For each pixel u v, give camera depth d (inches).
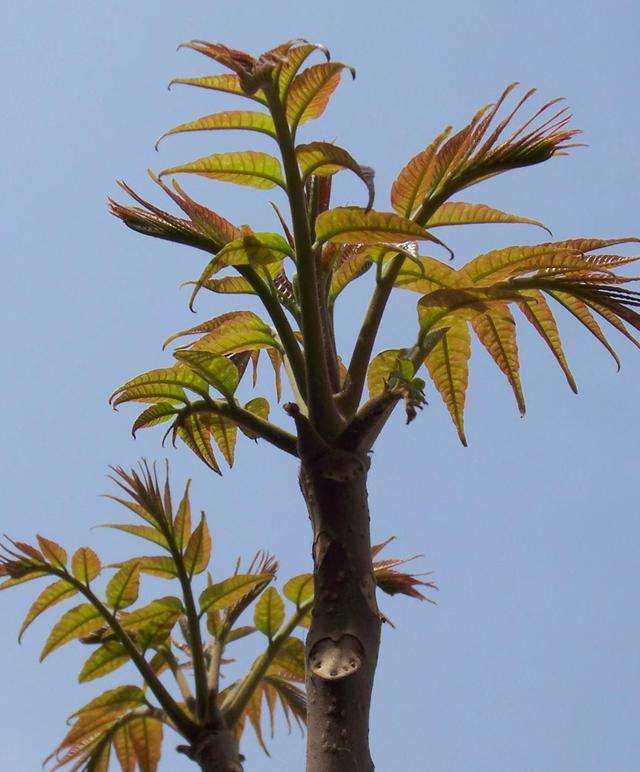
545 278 88.6
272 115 86.7
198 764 88.9
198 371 88.9
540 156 87.8
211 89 87.0
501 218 88.6
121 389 89.4
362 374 87.3
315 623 85.0
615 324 89.4
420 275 88.4
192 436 90.7
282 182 87.4
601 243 88.7
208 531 90.9
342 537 85.5
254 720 94.2
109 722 91.8
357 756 84.0
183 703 91.1
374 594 85.4
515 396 90.6
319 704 84.4
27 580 91.2
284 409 86.2
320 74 86.4
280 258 87.3
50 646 91.2
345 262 88.8
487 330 90.4
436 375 90.4
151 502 90.8
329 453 86.0
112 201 89.0
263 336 89.5
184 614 90.7
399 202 88.4
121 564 91.2
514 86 87.6
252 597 91.1
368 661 84.7
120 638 89.9
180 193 88.4
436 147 87.9
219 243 88.7
